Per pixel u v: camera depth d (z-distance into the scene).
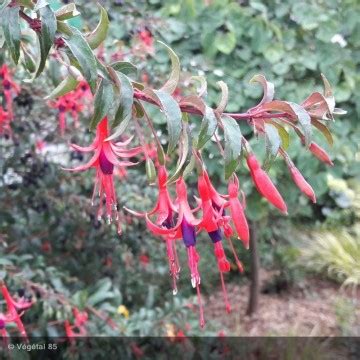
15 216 0.87
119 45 0.81
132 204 0.89
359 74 1.05
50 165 0.85
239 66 0.99
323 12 1.00
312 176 1.01
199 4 0.98
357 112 1.02
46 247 0.93
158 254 1.06
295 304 1.48
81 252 0.96
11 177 0.88
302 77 1.01
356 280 1.54
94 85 0.26
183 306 0.93
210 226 0.28
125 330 0.80
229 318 1.40
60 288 0.77
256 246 1.38
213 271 1.40
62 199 0.86
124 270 1.00
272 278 1.57
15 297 0.65
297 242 1.73
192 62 0.96
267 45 0.98
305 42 1.02
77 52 0.26
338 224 1.83
